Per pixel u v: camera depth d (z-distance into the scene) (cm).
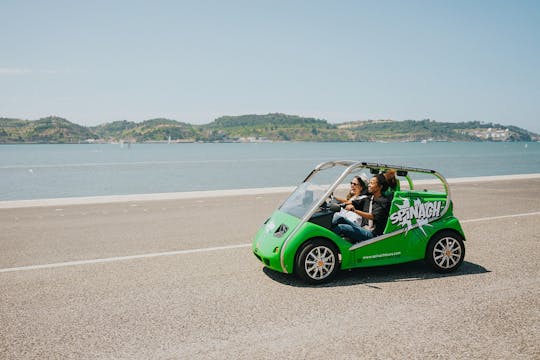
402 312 453
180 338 399
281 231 562
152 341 393
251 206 1309
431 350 369
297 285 546
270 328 418
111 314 459
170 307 477
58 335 408
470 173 3988
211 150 16650
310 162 6531
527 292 508
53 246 782
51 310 471
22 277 594
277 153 12188
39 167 5288
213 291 529
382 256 568
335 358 356
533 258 663
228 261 671
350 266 557
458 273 588
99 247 773
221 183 3038
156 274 604
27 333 413
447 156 9262
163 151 15175
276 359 356
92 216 1127
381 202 579
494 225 948
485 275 578
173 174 3991
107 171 4447
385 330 409
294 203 596
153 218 1091
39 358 364
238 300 496
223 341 391
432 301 483
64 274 607
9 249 761
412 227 580
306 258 538
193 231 917
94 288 545
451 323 423
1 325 433
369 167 578
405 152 13112
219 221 1043
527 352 364
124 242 813
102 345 386
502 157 8625
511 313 446
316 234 541
